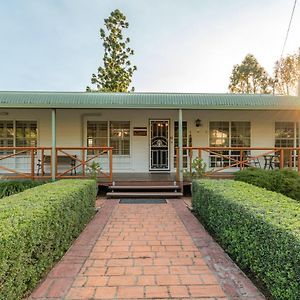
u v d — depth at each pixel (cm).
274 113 1060
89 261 346
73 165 1013
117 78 2564
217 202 415
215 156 1016
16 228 233
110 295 264
